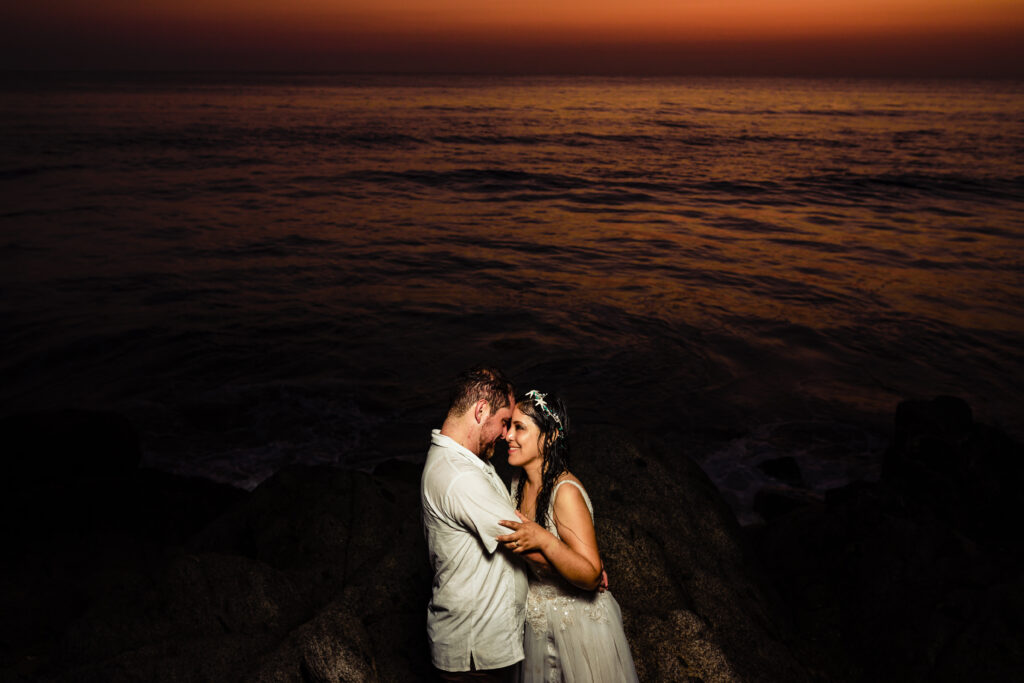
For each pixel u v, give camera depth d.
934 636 3.72
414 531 3.81
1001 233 23.86
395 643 3.18
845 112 105.00
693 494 4.50
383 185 34.25
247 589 3.47
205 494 7.49
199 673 2.85
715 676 3.04
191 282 16.95
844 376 12.02
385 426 10.02
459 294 16.56
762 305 15.75
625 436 4.72
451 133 62.97
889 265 19.36
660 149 52.84
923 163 44.16
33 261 18.47
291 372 11.88
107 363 12.15
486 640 2.36
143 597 3.43
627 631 3.26
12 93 121.19
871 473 8.96
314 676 2.79
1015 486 7.08
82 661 3.09
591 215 27.81
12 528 6.21
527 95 157.50
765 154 49.84
